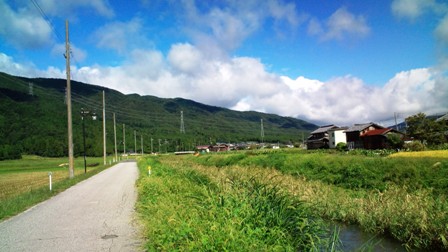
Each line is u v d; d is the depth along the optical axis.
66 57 25.73
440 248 8.22
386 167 16.16
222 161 34.09
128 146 113.19
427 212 9.34
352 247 8.38
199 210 7.11
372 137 55.50
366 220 10.27
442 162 14.66
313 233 6.97
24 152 78.44
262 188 9.23
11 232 8.14
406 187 13.55
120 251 6.35
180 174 17.41
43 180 28.33
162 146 121.00
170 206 8.35
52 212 10.93
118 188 18.06
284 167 22.89
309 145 78.56
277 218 6.76
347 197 13.25
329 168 19.28
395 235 9.23
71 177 24.78
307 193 13.80
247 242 5.18
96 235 7.63
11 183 26.33
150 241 6.39
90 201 13.30
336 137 68.00
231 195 8.20
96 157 92.69
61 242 7.07
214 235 5.22
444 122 43.59
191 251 5.03
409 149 34.88
